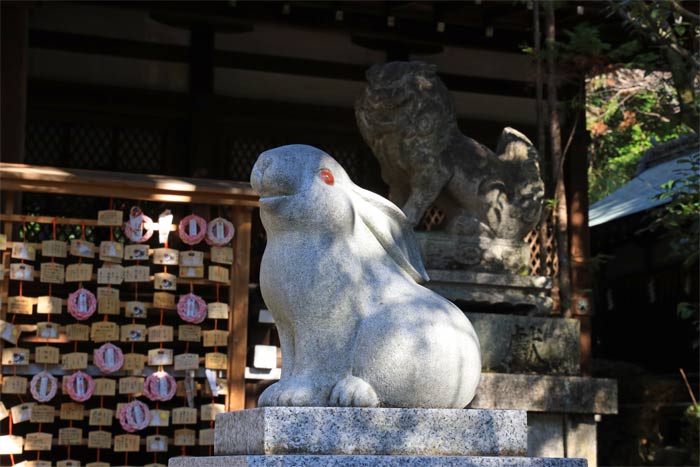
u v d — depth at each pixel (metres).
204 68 11.79
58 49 11.38
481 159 8.34
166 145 11.87
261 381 8.30
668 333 15.06
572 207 11.98
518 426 4.59
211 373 7.81
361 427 4.30
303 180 4.56
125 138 11.77
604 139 15.66
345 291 4.53
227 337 7.89
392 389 4.48
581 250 11.86
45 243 7.61
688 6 10.04
